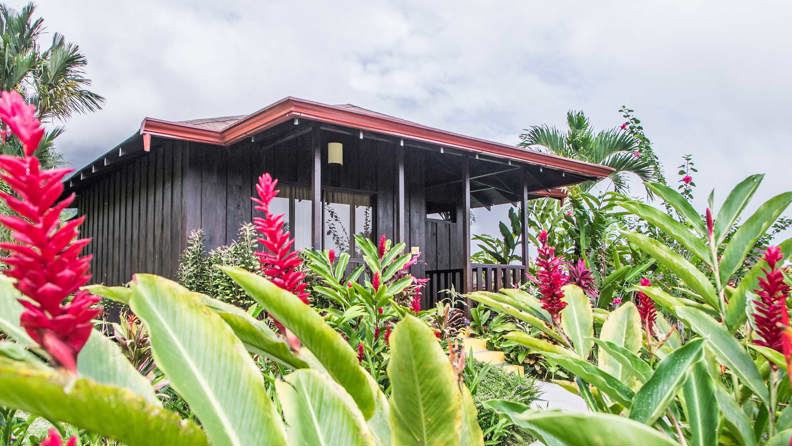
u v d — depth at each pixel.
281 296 1.14
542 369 5.69
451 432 1.05
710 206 1.70
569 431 0.84
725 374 1.85
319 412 1.07
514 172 9.46
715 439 1.06
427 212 10.94
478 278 7.94
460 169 9.49
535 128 13.97
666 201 1.84
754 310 1.40
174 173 7.42
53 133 11.91
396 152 7.25
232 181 7.40
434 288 8.72
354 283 3.56
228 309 1.30
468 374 3.72
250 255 6.03
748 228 1.63
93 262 10.55
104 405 0.64
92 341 0.90
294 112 5.84
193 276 6.32
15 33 13.63
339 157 7.67
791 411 1.25
